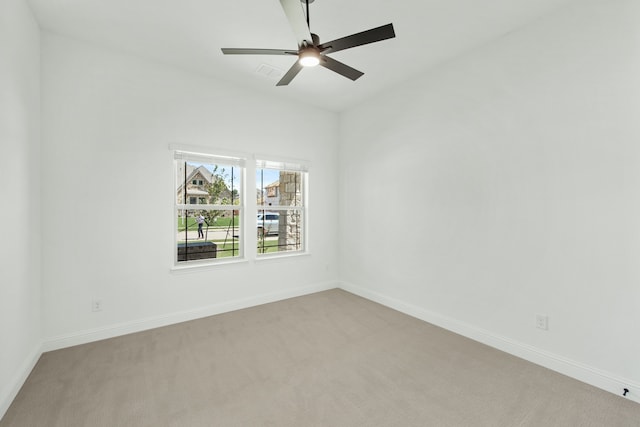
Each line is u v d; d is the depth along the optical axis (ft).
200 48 9.07
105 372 7.06
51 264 8.13
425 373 7.13
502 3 7.06
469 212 9.23
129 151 9.30
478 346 8.61
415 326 10.05
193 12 7.45
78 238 8.52
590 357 6.79
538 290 7.67
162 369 7.22
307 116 13.70
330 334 9.34
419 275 10.85
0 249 5.59
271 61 9.80
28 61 7.14
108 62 8.99
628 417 5.64
